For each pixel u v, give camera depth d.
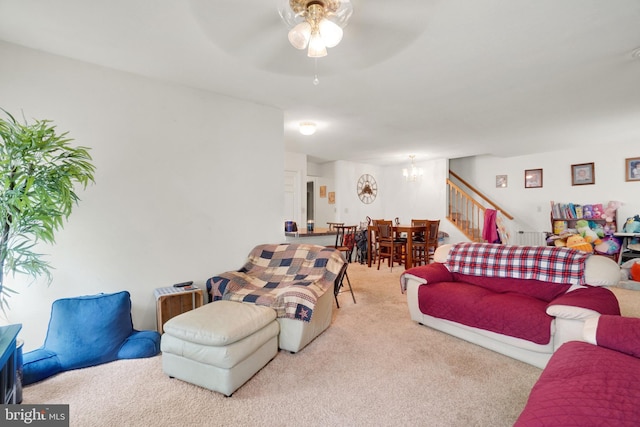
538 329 2.07
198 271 2.90
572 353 1.49
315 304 2.38
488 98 3.07
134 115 2.54
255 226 3.30
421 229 5.55
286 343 2.36
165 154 2.70
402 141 5.02
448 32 1.92
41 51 2.18
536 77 2.59
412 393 1.84
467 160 7.07
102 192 2.40
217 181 3.01
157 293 2.51
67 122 2.27
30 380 1.86
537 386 1.32
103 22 1.83
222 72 2.51
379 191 7.93
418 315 2.90
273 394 1.83
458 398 1.79
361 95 3.01
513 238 6.22
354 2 1.61
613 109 3.39
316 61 2.32
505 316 2.25
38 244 2.16
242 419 1.61
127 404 1.72
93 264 2.36
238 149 3.15
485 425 1.57
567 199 5.64
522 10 1.71
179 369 1.95
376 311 3.34
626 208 5.01
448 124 4.00
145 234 2.60
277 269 3.00
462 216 6.95
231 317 2.03
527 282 2.65
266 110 3.36
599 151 5.30
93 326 2.13
